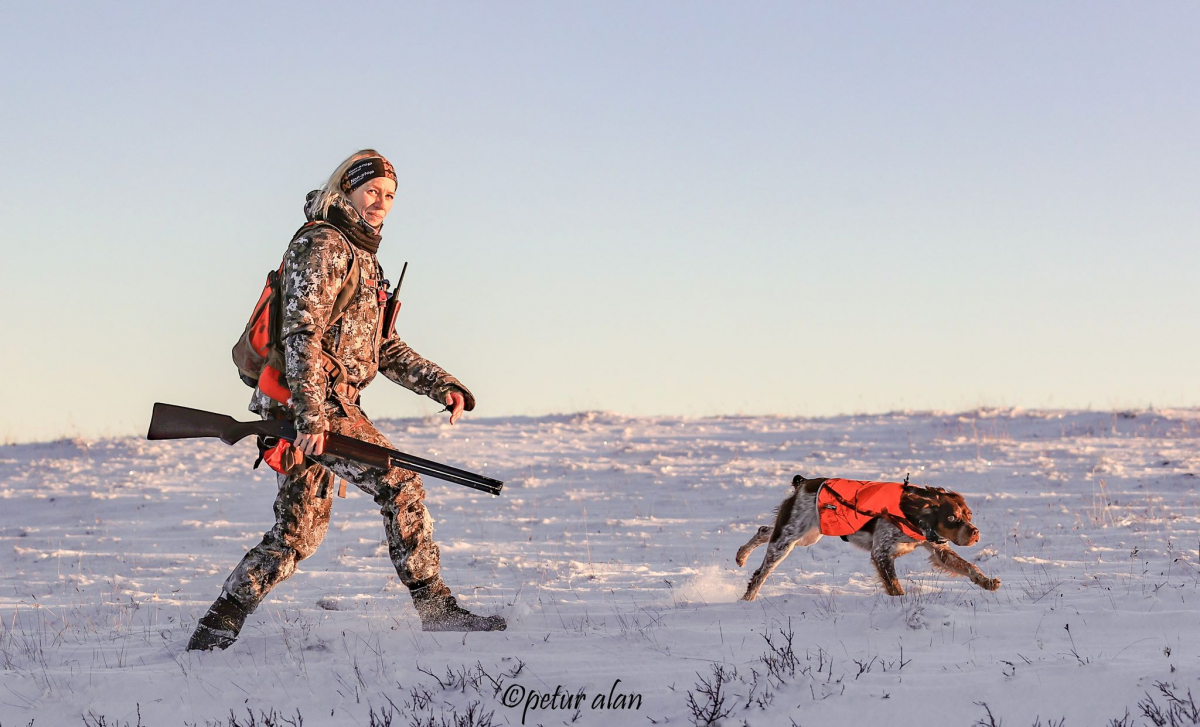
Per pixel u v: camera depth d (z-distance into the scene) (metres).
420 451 20.55
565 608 6.72
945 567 6.94
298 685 4.81
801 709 4.16
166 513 14.91
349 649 5.34
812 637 5.32
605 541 11.48
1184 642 4.86
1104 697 4.07
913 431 21.34
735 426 23.78
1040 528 10.77
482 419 25.77
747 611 6.16
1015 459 16.92
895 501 6.89
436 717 4.36
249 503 15.54
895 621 5.48
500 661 5.01
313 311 5.22
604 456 19.56
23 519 15.02
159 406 5.29
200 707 4.63
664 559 10.12
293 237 5.36
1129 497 12.96
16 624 7.05
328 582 8.74
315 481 5.62
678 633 5.47
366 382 5.65
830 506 6.99
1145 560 8.27
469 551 10.79
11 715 4.65
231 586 5.49
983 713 4.03
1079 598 6.21
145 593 8.66
